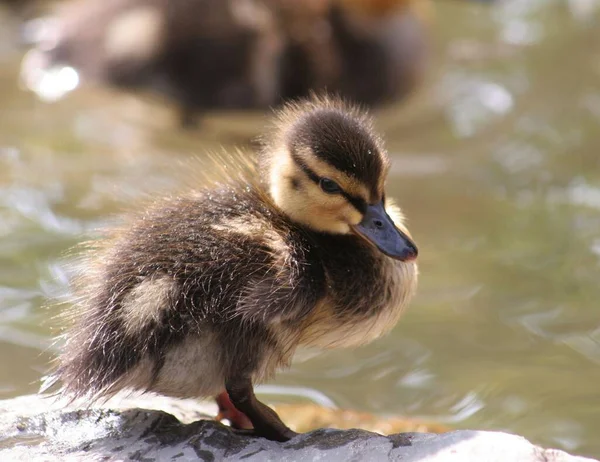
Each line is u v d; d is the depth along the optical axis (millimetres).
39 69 18000
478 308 11523
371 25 17141
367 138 7809
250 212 7727
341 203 7730
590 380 10078
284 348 7398
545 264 12578
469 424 9289
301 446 6906
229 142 16250
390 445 6723
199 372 7051
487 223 13727
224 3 16797
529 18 21312
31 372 9648
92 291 7434
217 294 7074
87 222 13117
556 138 16453
